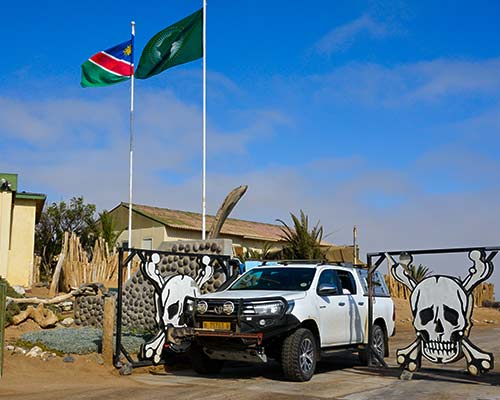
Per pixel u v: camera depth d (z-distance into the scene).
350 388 9.59
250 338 9.85
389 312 13.38
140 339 12.74
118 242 37.84
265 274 11.73
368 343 12.07
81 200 42.44
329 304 11.18
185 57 19.23
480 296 40.03
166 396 8.80
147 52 19.80
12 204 27.81
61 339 12.31
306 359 10.34
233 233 38.22
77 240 24.42
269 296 10.20
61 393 9.03
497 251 9.82
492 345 18.38
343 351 11.62
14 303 15.84
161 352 11.38
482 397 8.81
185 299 11.10
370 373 11.45
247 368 12.00
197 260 12.58
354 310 11.94
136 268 22.50
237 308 10.06
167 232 36.91
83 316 16.30
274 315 9.98
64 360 11.31
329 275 11.74
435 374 11.22
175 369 11.82
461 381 10.41
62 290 24.48
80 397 8.70
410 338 20.03
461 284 10.12
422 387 9.74
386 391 9.33
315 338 10.73
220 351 10.30
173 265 15.22
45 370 10.80
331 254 29.53
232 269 13.56
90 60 21.30
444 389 9.54
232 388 9.55
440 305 10.29
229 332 10.02
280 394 8.98
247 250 30.91
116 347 11.27
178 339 10.68
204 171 17.70
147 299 15.45
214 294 10.84
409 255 10.74
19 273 27.61
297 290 10.95
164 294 11.54
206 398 8.64
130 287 16.05
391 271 10.91
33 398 8.59
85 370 11.02
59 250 40.66
